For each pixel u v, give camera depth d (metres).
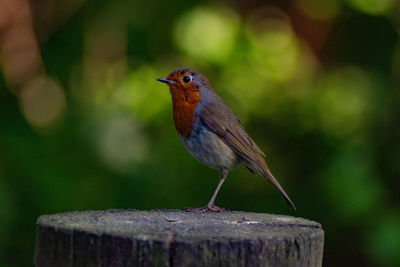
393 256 11.37
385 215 11.80
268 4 13.84
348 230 13.22
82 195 12.19
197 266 5.53
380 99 12.92
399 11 12.96
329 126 13.14
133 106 13.01
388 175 12.50
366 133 12.78
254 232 5.98
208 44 12.79
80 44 13.35
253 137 13.47
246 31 13.29
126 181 12.55
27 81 13.00
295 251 5.77
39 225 6.06
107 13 13.31
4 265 11.91
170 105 13.03
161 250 5.51
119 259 5.55
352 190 11.80
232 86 13.16
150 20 13.36
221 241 5.56
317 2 13.55
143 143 12.83
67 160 12.41
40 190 11.87
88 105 13.07
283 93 13.25
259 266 5.63
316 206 13.25
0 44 12.90
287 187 13.42
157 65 13.30
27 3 12.91
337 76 13.36
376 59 13.40
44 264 5.91
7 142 12.02
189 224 6.42
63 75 13.25
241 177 13.42
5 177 11.76
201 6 13.16
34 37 13.06
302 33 13.89
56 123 12.84
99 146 12.52
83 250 5.66
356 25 13.57
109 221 6.38
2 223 11.57
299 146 13.46
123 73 13.41
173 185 12.83
